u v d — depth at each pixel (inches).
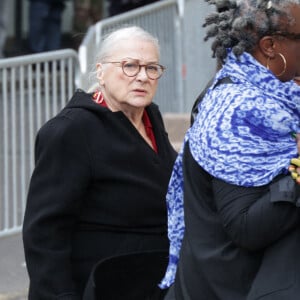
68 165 180.2
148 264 182.7
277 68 147.9
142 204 184.1
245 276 143.6
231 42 149.3
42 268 178.5
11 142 346.9
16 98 345.7
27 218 182.4
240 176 140.1
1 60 336.8
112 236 184.1
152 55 186.2
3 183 348.5
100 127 182.4
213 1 152.3
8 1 746.2
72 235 184.1
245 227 139.2
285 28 145.6
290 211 138.6
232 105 142.6
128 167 183.3
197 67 432.5
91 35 371.2
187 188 151.4
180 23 439.5
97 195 183.2
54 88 354.0
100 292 177.8
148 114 195.0
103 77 187.9
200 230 148.2
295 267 139.3
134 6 582.6
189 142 149.9
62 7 683.4
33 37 678.5
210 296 147.8
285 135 142.8
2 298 309.0
